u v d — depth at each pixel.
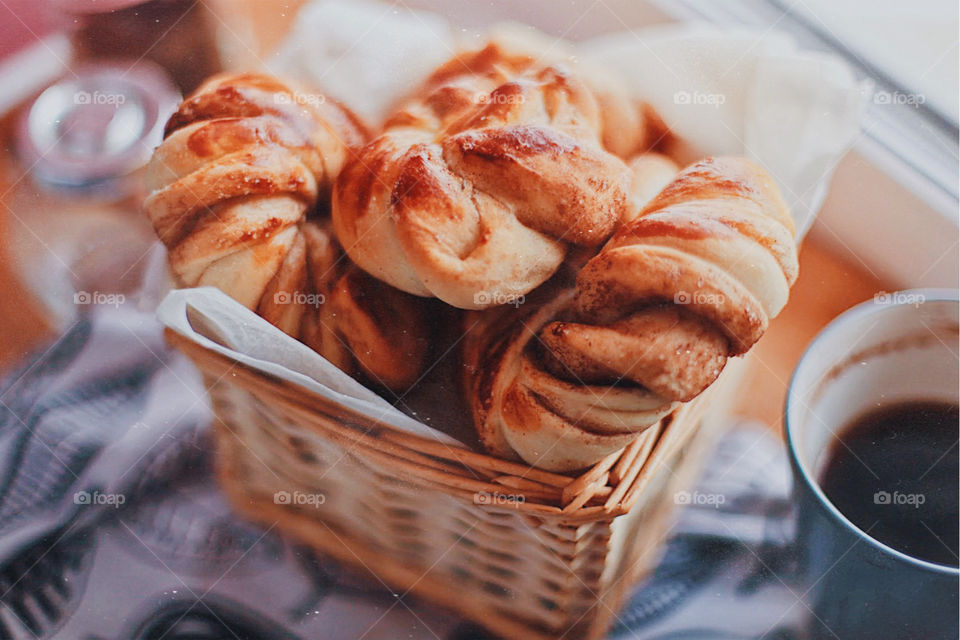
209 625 0.41
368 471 0.40
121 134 0.47
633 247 0.36
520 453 0.38
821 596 0.40
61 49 0.49
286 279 0.41
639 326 0.36
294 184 0.41
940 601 0.37
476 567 0.42
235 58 0.47
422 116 0.42
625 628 0.41
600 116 0.42
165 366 0.46
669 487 0.42
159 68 0.48
